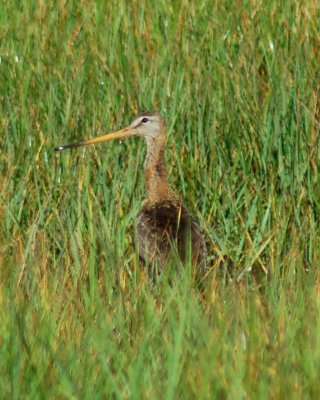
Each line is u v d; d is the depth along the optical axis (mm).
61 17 23219
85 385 10711
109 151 18734
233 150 18781
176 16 22906
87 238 16266
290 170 18031
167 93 20000
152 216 17094
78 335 12211
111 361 11570
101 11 23328
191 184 18250
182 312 12203
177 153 18641
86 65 20812
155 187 17719
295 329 12102
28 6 24000
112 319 12734
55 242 16656
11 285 13664
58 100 19828
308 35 21000
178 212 17219
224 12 22766
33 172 18234
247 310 12977
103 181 17875
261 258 17125
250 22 21938
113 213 16984
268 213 17344
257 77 20109
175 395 10508
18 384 10664
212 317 12641
